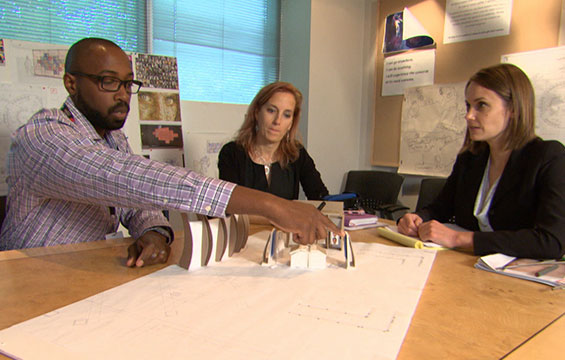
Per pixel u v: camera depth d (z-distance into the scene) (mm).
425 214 1324
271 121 1624
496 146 1205
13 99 1861
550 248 865
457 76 2482
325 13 2871
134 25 2443
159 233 917
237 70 2963
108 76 988
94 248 910
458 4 2430
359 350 462
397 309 585
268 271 759
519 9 2168
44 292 640
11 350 454
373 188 2627
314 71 2871
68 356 442
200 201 693
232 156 1739
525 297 652
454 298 644
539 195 1050
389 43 2881
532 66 2137
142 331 504
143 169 702
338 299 620
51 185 774
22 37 2078
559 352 471
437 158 2613
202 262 781
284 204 705
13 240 1019
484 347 481
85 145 768
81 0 2230
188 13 2672
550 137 2096
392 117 2904
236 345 469
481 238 918
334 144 3057
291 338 489
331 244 924
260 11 3018
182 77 2693
